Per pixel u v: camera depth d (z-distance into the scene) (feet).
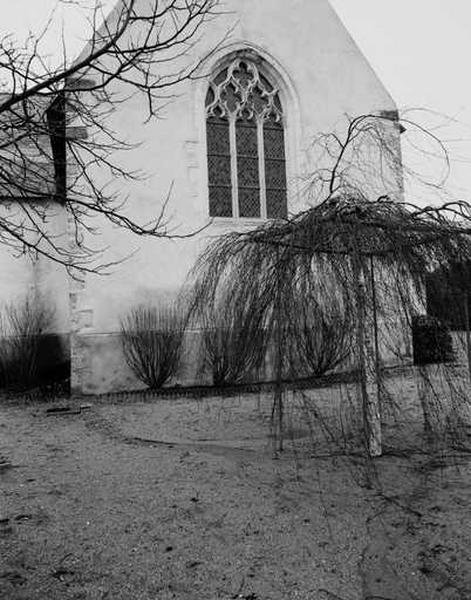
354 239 15.19
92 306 35.06
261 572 11.80
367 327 15.89
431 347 16.34
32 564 12.17
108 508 15.24
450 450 18.75
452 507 14.83
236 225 38.40
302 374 16.07
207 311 20.36
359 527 13.82
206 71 38.58
